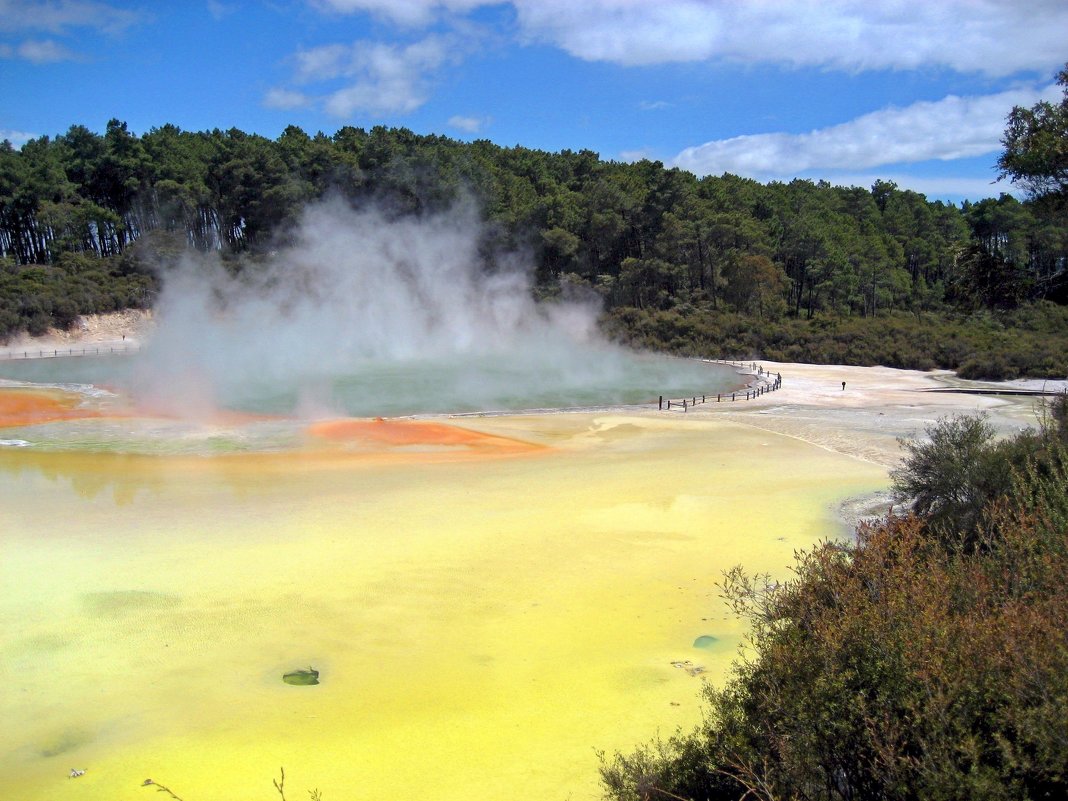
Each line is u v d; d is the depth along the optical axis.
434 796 9.56
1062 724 5.85
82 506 22.70
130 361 70.25
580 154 118.62
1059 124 17.67
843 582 8.63
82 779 9.95
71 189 101.75
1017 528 9.70
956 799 5.90
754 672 8.29
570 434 36.78
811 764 6.74
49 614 15.04
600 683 12.43
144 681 12.54
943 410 44.06
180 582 16.75
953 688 6.39
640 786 8.09
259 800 9.52
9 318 81.88
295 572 17.44
